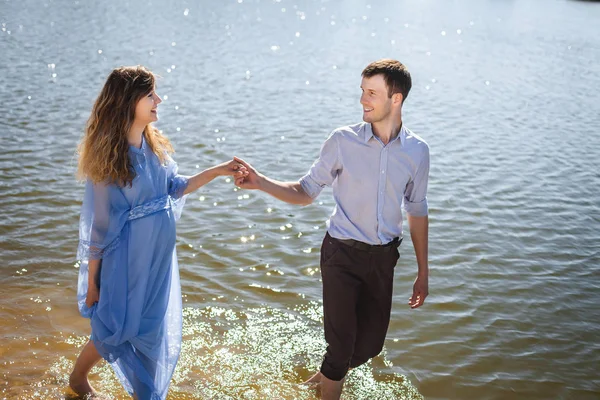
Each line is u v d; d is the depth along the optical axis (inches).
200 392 149.9
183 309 185.2
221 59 612.7
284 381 156.5
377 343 145.8
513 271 225.5
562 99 535.2
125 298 130.6
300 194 141.8
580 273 227.5
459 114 466.6
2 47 591.8
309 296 198.5
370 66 131.1
